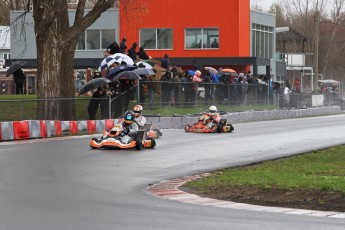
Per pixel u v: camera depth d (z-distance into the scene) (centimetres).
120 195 2203
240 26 9981
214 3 9994
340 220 1756
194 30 10062
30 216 1805
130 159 3259
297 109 8388
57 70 5222
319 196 2048
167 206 1984
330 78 17775
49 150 3644
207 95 6606
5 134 4209
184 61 9781
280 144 4041
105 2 5297
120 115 5441
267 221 1744
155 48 10144
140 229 1645
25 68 9481
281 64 11588
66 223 1714
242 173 2653
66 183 2473
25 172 2764
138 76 5459
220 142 4181
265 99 7862
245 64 9669
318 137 4569
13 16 10000
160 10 10094
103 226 1680
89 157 3328
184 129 5288
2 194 2194
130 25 8962
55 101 5003
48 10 5091
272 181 2317
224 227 1669
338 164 2927
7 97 6359
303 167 2812
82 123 4888
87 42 10206
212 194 2202
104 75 6006
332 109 9725
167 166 3006
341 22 17962
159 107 5897
